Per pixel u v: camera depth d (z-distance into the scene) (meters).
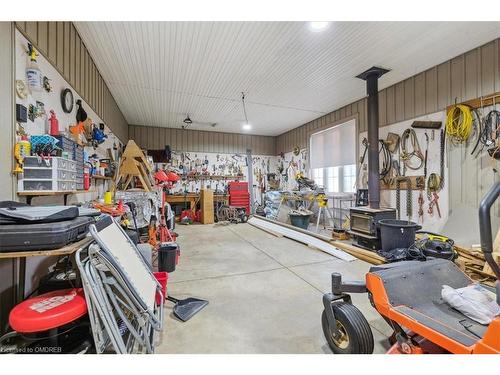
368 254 3.56
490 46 3.22
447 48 3.39
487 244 0.87
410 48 3.39
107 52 3.51
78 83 3.08
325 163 6.71
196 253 4.01
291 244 4.62
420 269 1.67
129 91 4.96
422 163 4.10
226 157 8.70
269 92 5.06
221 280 2.89
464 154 3.52
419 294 1.51
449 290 1.46
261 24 2.90
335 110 6.24
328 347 1.71
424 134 4.07
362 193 5.00
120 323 1.66
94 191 3.80
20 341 1.38
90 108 3.60
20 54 1.88
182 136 8.16
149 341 1.55
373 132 4.16
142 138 7.70
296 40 3.21
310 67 3.95
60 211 1.43
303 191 6.21
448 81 3.71
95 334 1.35
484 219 0.88
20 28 1.88
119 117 6.02
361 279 2.89
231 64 3.88
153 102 5.64
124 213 2.92
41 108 2.18
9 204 1.57
